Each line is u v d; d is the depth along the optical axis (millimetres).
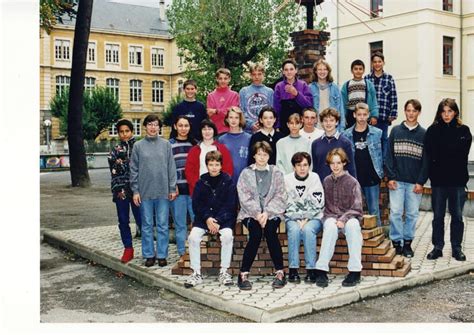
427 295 5734
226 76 7672
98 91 43062
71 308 5551
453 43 27359
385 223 8375
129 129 7152
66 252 8430
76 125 19250
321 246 5902
